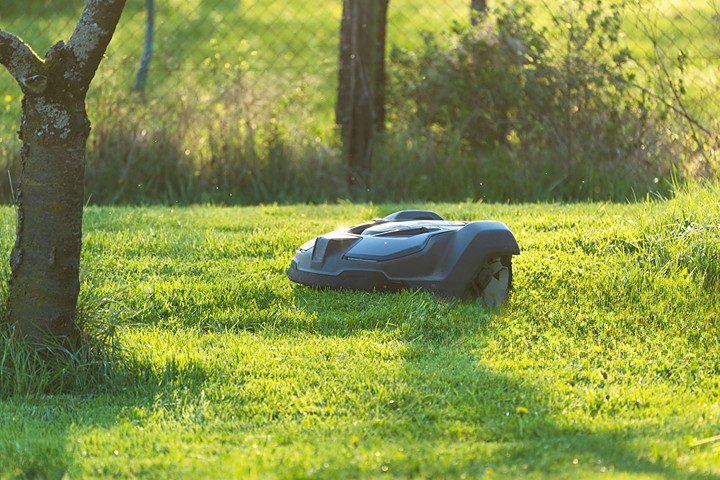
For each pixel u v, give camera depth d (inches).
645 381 642.2
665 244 872.9
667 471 481.1
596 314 765.9
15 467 516.1
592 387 627.5
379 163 1430.9
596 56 1355.8
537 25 1460.4
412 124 1473.9
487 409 587.5
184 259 941.8
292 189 1417.3
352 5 1395.2
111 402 629.3
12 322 657.6
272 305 808.3
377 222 898.7
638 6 1293.1
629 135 1333.7
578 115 1369.3
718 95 1263.5
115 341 681.0
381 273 802.8
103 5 625.6
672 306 772.0
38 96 629.9
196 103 1422.2
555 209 1149.1
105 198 1375.5
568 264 876.6
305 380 645.3
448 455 515.2
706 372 655.1
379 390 620.7
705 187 1031.0
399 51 1517.0
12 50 617.9
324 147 1444.4
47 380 647.8
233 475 488.7
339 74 1503.4
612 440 535.2
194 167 1406.3
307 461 508.1
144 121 1405.0
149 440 550.9
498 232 805.9
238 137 1418.6
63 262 650.2
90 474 506.6
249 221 1122.7
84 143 650.8
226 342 729.0
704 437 537.0
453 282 796.0
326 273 818.2
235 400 616.7
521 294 820.0
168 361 669.9
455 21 1493.6
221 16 2541.8
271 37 2571.4
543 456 511.5
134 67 1469.0
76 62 627.5
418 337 731.4
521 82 1416.1
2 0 2244.1
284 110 1471.5
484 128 1470.2
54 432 573.6
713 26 1256.2
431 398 610.5
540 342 718.5
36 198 642.8
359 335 743.7
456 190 1402.6
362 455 516.4
